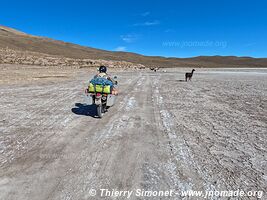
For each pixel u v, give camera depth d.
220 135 6.14
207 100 11.60
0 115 7.65
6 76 20.67
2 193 3.29
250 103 10.93
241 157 4.75
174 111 8.95
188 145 5.36
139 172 4.01
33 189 3.40
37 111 8.40
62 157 4.52
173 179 3.81
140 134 6.07
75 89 14.69
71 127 6.54
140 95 12.95
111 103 7.75
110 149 5.00
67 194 3.30
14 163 4.21
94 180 3.70
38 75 23.94
